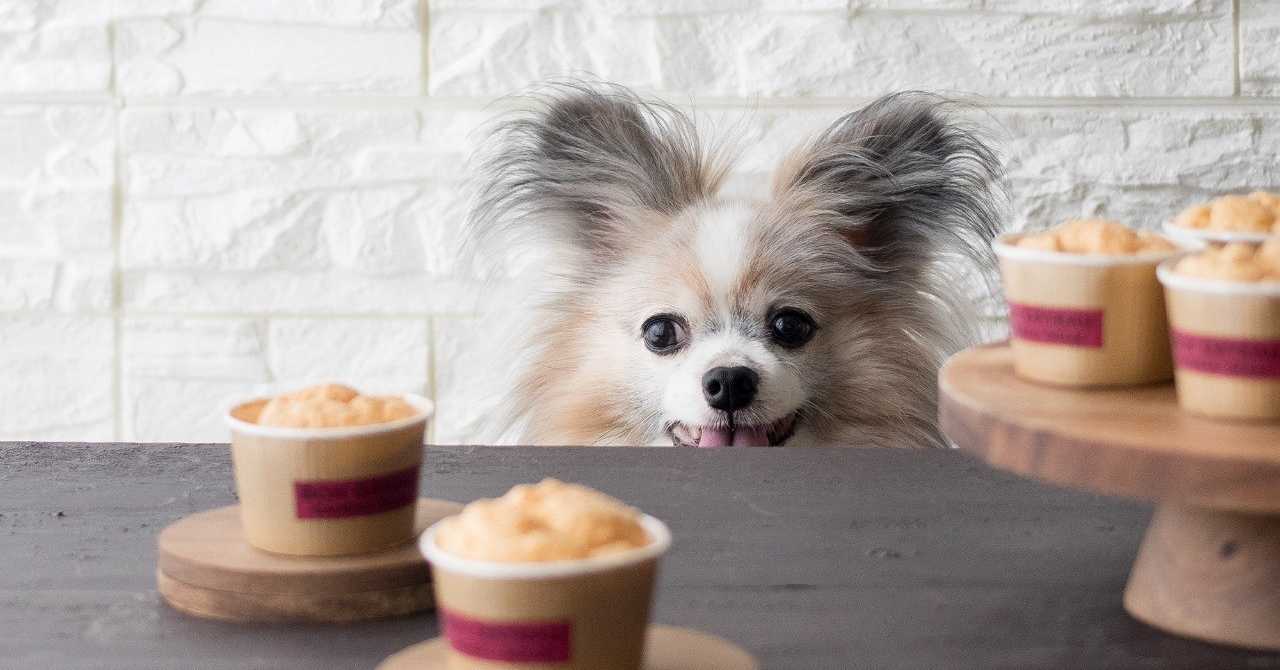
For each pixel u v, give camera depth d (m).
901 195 2.32
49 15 2.58
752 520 0.93
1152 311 0.79
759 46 2.54
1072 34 2.49
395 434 0.80
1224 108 2.50
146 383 2.68
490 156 2.48
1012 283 0.83
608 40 2.55
